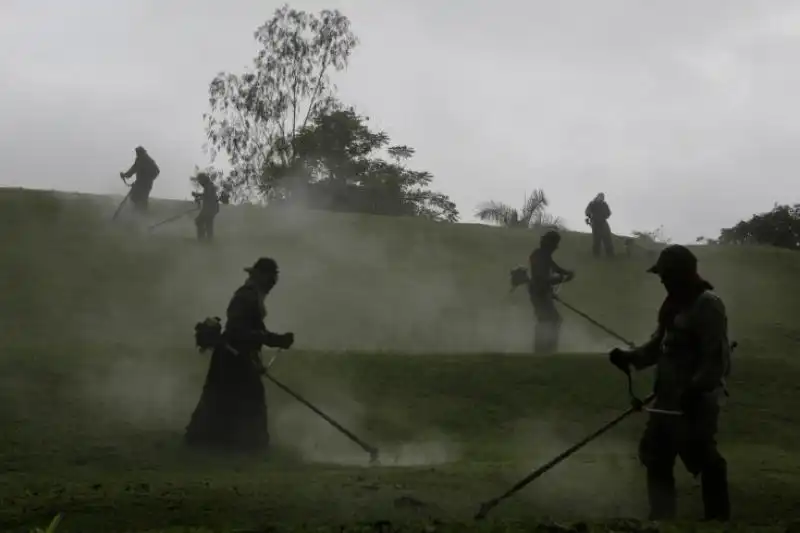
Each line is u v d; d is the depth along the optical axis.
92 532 7.80
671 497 8.78
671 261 8.76
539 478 10.23
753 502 9.58
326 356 16.12
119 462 11.12
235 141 64.12
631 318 25.59
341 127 71.69
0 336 18.73
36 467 10.75
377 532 7.49
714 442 8.70
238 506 8.55
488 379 15.47
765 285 30.61
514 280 18.92
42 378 13.88
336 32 64.56
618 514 9.24
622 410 14.69
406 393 14.77
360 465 11.51
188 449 11.73
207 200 28.42
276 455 11.86
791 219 62.47
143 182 29.22
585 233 37.59
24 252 26.02
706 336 8.55
